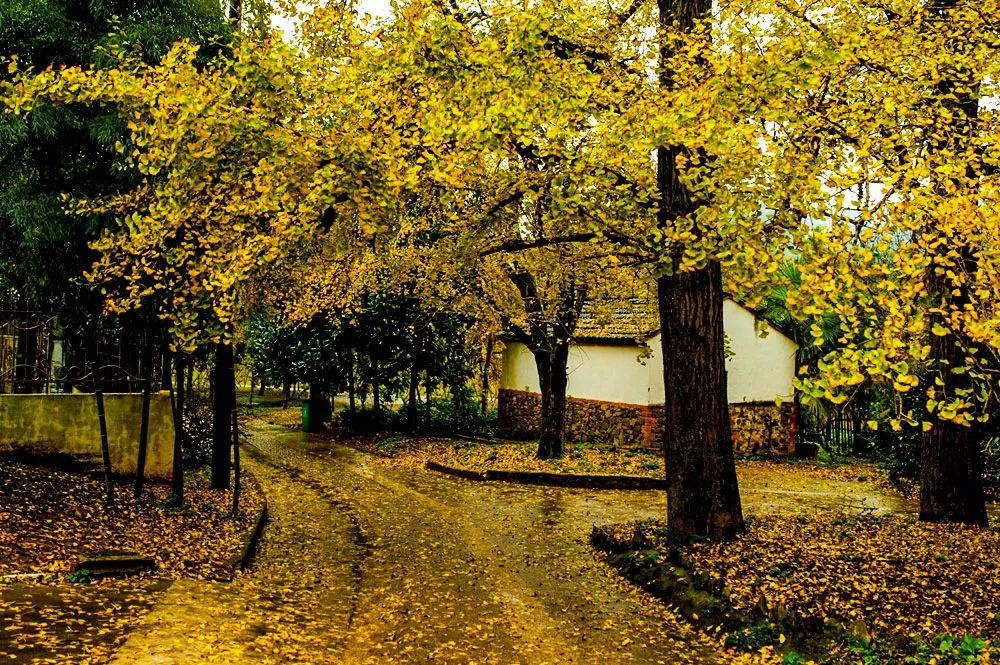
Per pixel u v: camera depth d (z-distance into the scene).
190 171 7.19
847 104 6.24
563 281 17.42
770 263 5.45
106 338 12.50
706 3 8.57
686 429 9.51
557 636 7.14
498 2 7.25
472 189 9.79
